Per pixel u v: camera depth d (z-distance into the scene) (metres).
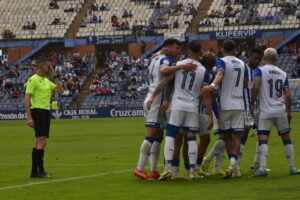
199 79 33.38
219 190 30.05
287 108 35.28
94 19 156.12
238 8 148.88
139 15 155.50
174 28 149.12
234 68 34.19
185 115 33.31
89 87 143.00
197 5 153.62
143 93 139.50
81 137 76.50
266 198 27.44
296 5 145.75
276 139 63.25
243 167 40.28
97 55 150.50
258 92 34.88
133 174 37.62
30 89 36.22
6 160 49.31
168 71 33.00
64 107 138.12
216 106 34.53
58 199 28.62
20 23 161.12
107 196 29.19
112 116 133.50
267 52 35.28
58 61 149.75
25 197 29.41
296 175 35.12
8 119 138.00
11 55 155.25
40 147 36.78
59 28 156.75
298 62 136.62
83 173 38.91
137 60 145.75
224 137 35.12
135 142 66.25
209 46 143.75
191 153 33.59
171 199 27.81
